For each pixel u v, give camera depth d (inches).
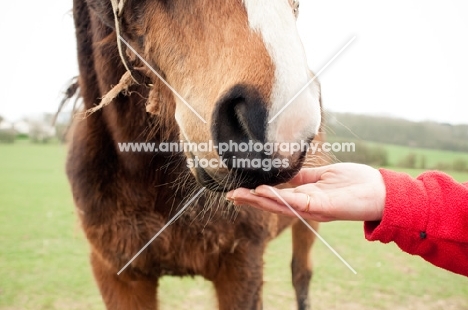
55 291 185.9
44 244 255.8
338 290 190.2
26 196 422.9
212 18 52.4
